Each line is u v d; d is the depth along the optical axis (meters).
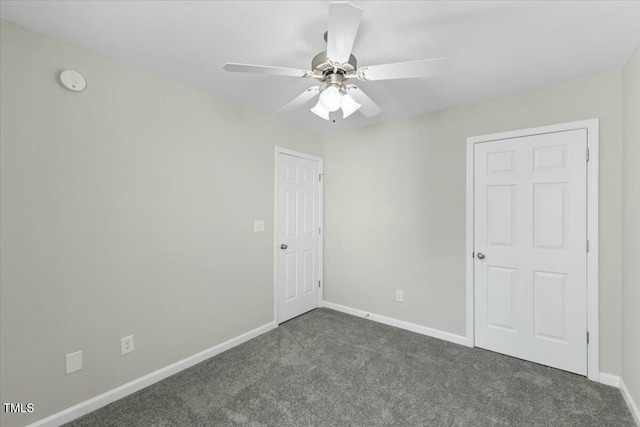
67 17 1.53
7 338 1.55
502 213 2.53
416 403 1.90
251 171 2.90
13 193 1.56
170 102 2.26
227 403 1.91
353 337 2.89
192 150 2.40
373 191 3.34
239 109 2.78
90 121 1.84
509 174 2.49
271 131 3.11
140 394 2.00
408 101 2.65
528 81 2.26
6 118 1.54
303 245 3.52
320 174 3.74
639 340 1.69
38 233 1.64
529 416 1.78
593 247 2.15
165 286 2.23
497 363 2.39
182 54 1.91
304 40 1.75
